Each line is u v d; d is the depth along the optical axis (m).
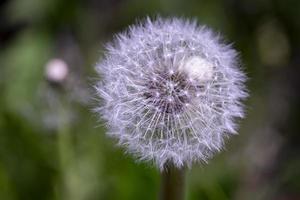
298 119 0.37
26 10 0.36
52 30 0.37
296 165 0.34
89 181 0.28
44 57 0.36
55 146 0.28
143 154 0.19
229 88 0.19
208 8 0.34
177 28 0.20
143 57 0.20
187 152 0.19
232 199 0.28
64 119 0.27
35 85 0.35
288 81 0.38
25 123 0.29
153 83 0.20
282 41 0.37
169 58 0.20
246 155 0.32
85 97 0.27
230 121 0.19
